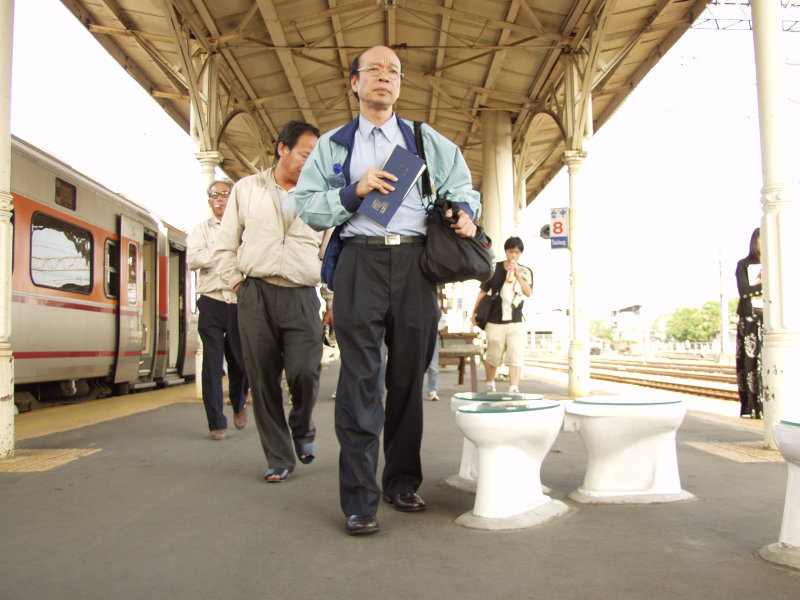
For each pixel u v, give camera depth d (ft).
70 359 32.99
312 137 14.65
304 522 11.39
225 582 8.66
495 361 28.86
